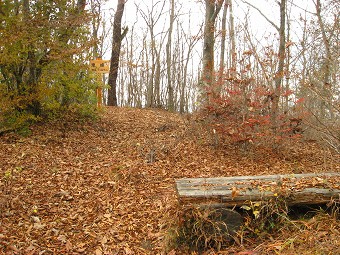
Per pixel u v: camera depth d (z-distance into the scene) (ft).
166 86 70.18
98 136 29.60
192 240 12.82
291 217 13.50
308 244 11.32
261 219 12.91
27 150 23.84
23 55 26.63
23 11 25.44
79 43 29.63
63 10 27.91
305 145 25.22
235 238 12.56
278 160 22.00
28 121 28.94
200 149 24.47
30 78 28.40
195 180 14.74
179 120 38.14
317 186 13.56
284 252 11.20
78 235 14.43
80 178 20.16
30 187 18.57
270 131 22.94
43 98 29.53
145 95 72.79
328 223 12.51
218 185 13.91
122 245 13.70
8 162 21.52
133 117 39.14
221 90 26.99
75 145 26.43
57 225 15.12
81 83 31.71
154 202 17.07
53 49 27.50
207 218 12.69
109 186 19.16
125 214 16.10
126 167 21.42
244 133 22.90
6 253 12.66
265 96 23.94
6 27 23.61
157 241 13.74
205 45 33.99
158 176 20.27
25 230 14.49
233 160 22.29
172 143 26.11
